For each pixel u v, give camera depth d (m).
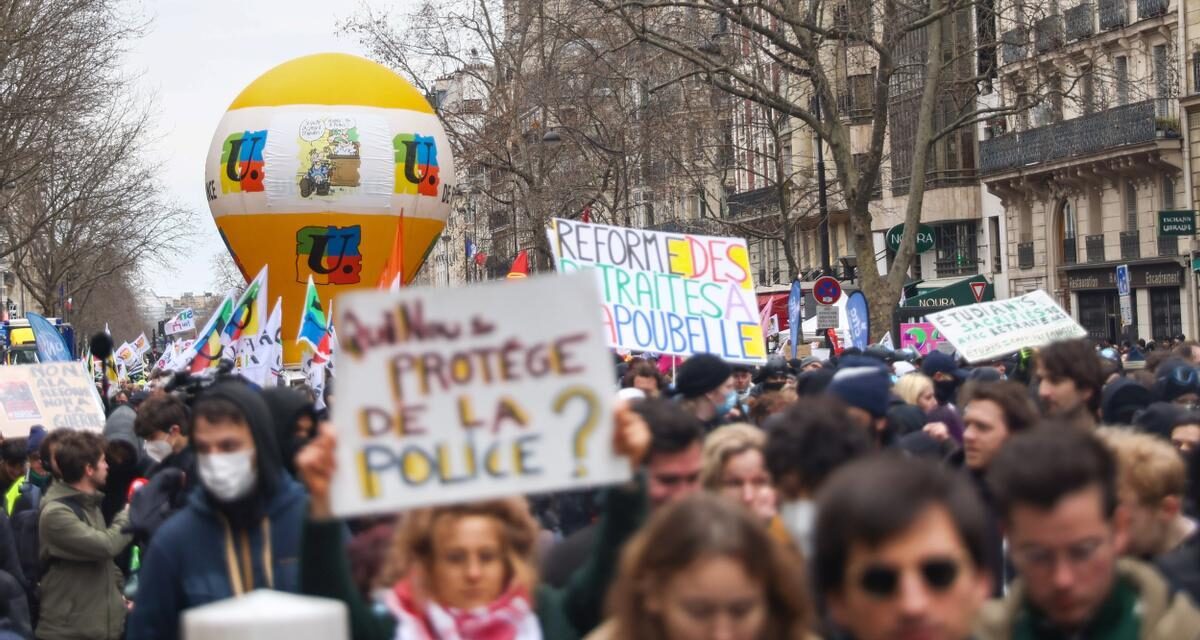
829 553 3.66
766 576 3.61
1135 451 5.66
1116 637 4.23
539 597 5.04
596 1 27.36
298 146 30.84
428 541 4.80
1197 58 39.34
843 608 3.72
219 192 31.55
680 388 9.59
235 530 6.05
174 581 6.00
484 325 4.43
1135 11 41.81
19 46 37.41
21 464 12.16
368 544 5.80
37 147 43.38
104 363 19.11
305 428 7.56
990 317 14.03
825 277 27.16
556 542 6.58
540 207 47.28
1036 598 4.18
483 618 4.76
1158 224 38.16
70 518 10.10
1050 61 34.66
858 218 28.58
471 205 68.50
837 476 3.75
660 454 5.68
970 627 4.09
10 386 16.28
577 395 4.43
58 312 88.50
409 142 31.53
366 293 4.40
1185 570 5.02
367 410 4.40
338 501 4.38
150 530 8.74
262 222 31.17
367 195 31.08
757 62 40.09
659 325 13.38
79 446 10.19
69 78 38.38
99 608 10.27
